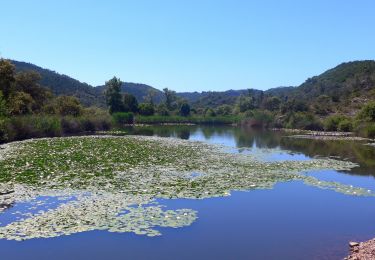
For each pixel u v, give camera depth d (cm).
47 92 8694
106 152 3544
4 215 1639
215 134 7612
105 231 1500
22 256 1282
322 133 8000
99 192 2041
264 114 11150
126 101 12862
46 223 1548
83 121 7575
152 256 1313
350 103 11112
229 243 1454
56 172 2517
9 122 4941
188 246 1408
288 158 3803
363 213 1888
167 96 16200
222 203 1977
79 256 1294
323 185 2466
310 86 19500
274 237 1531
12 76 6744
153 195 2034
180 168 2875
